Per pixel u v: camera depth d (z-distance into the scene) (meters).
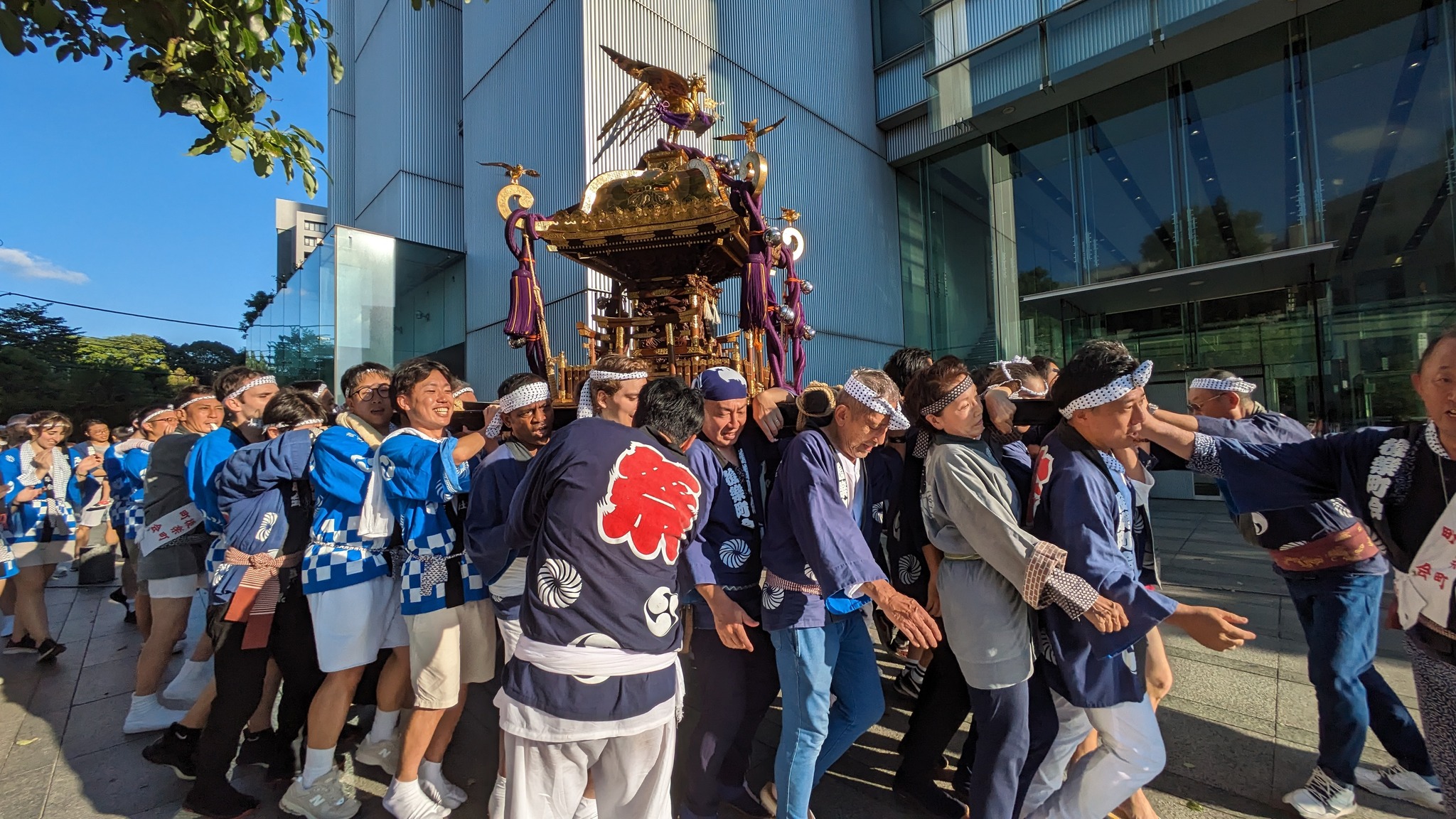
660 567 1.85
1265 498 2.02
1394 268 8.70
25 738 3.47
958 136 12.80
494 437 3.00
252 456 2.77
